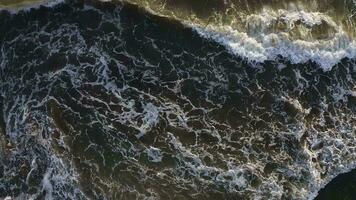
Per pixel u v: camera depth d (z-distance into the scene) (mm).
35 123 17844
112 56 18766
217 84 18625
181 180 17328
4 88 18375
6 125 17859
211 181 17375
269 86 18750
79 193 16859
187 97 18422
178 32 19094
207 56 18906
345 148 18250
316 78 19094
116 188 17062
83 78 18484
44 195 16875
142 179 17266
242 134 18094
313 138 18266
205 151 17750
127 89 18422
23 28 19047
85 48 18828
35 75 18484
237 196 17234
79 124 17891
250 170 17578
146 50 18891
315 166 17844
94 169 17297
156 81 18547
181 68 18750
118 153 17594
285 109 18516
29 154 17406
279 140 18094
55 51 18766
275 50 19062
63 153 17391
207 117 18219
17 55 18750
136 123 18000
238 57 18891
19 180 17125
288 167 17750
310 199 17391
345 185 17719
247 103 18500
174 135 17922
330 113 18750
